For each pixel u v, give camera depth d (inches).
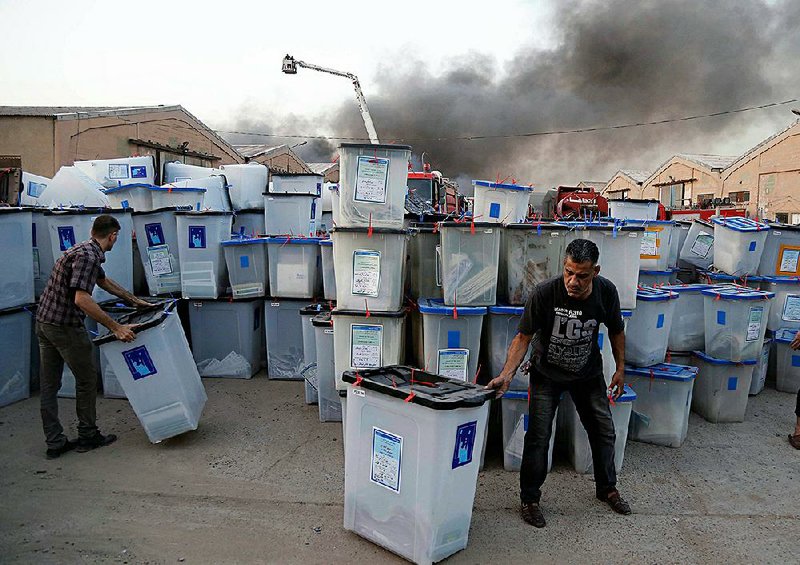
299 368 244.2
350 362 158.6
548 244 155.6
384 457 116.0
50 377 166.9
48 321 162.4
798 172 1030.4
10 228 210.8
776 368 243.9
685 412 181.2
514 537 126.7
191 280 239.0
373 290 156.9
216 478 155.1
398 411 111.6
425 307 149.6
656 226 250.7
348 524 125.9
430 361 152.3
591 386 136.3
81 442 172.1
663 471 162.9
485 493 147.7
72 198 267.0
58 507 138.3
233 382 243.0
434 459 106.9
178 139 746.8
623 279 164.6
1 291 208.7
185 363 178.4
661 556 120.8
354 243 156.8
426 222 207.2
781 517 137.3
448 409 104.0
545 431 132.0
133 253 247.1
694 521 135.1
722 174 1221.1
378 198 159.0
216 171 306.0
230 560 117.0
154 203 254.4
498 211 185.2
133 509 137.9
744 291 202.5
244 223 286.7
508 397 156.3
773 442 185.0
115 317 210.2
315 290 239.8
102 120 611.2
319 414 200.2
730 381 200.7
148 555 118.7
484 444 160.9
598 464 139.8
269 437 184.4
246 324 244.2
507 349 157.9
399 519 115.0
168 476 155.9
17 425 191.9
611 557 120.1
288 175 302.0
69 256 163.9
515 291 157.0
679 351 212.5
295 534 126.7
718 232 249.9
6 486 148.7
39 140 561.3
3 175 294.5
